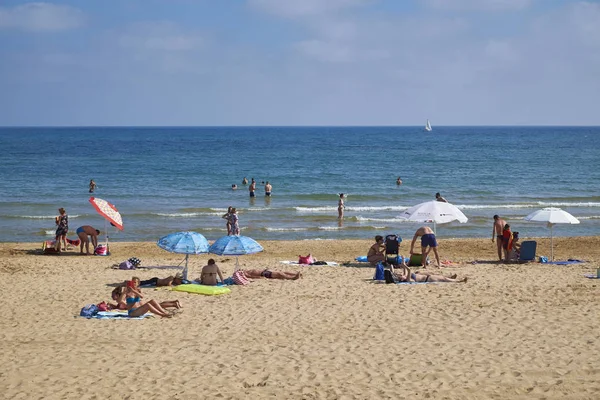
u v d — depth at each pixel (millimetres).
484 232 33094
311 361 11562
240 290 17750
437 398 9773
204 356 11898
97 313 14953
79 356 11875
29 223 34531
